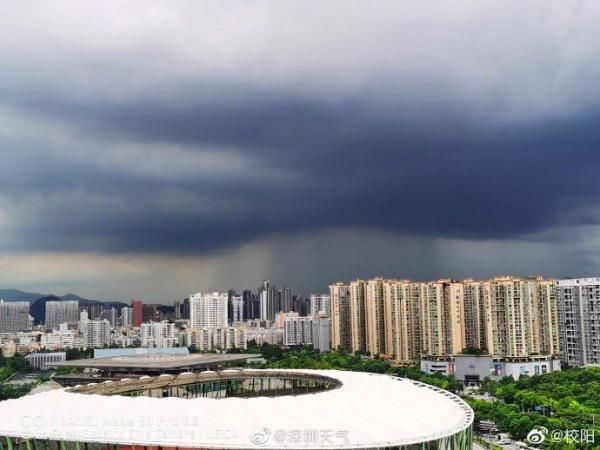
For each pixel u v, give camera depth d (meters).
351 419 124.94
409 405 140.88
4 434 127.31
